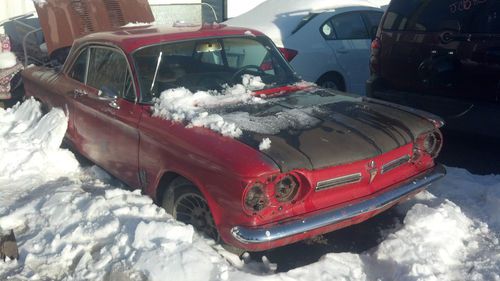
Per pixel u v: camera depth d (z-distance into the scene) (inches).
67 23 302.7
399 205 186.4
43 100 239.3
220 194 134.9
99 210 159.0
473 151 233.1
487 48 203.3
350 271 143.8
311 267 142.4
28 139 221.1
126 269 134.4
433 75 220.7
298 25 297.1
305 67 290.4
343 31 310.8
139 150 167.9
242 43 203.2
